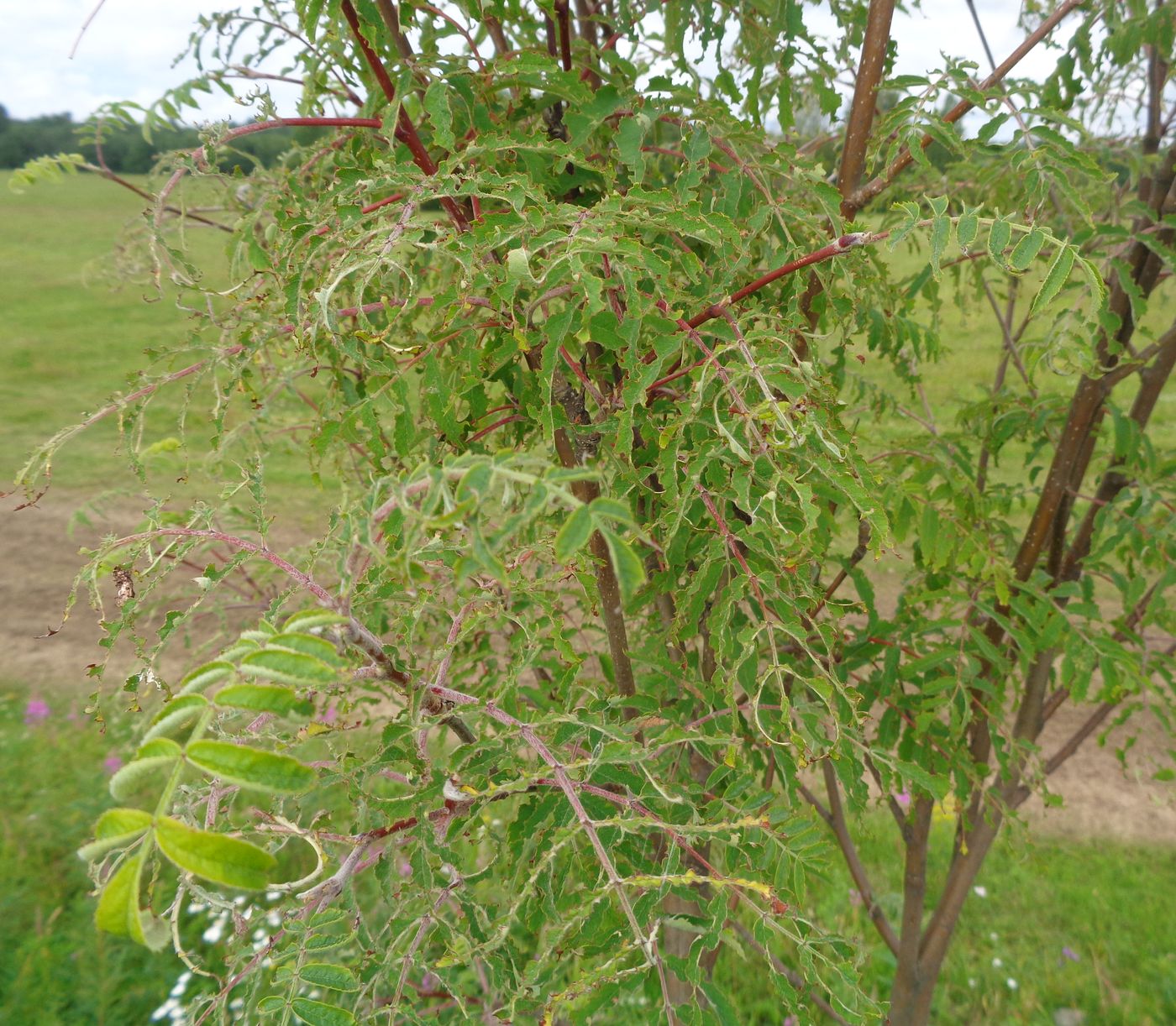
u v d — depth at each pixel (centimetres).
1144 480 169
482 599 100
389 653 90
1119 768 417
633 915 77
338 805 205
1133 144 186
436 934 104
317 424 125
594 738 103
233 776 52
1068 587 159
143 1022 270
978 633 156
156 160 114
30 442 759
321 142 135
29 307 1279
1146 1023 289
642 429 115
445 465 67
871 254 135
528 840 100
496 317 112
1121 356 163
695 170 116
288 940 98
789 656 141
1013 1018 293
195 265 114
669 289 103
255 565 128
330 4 107
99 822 51
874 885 344
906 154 141
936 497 174
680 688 133
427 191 94
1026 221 111
